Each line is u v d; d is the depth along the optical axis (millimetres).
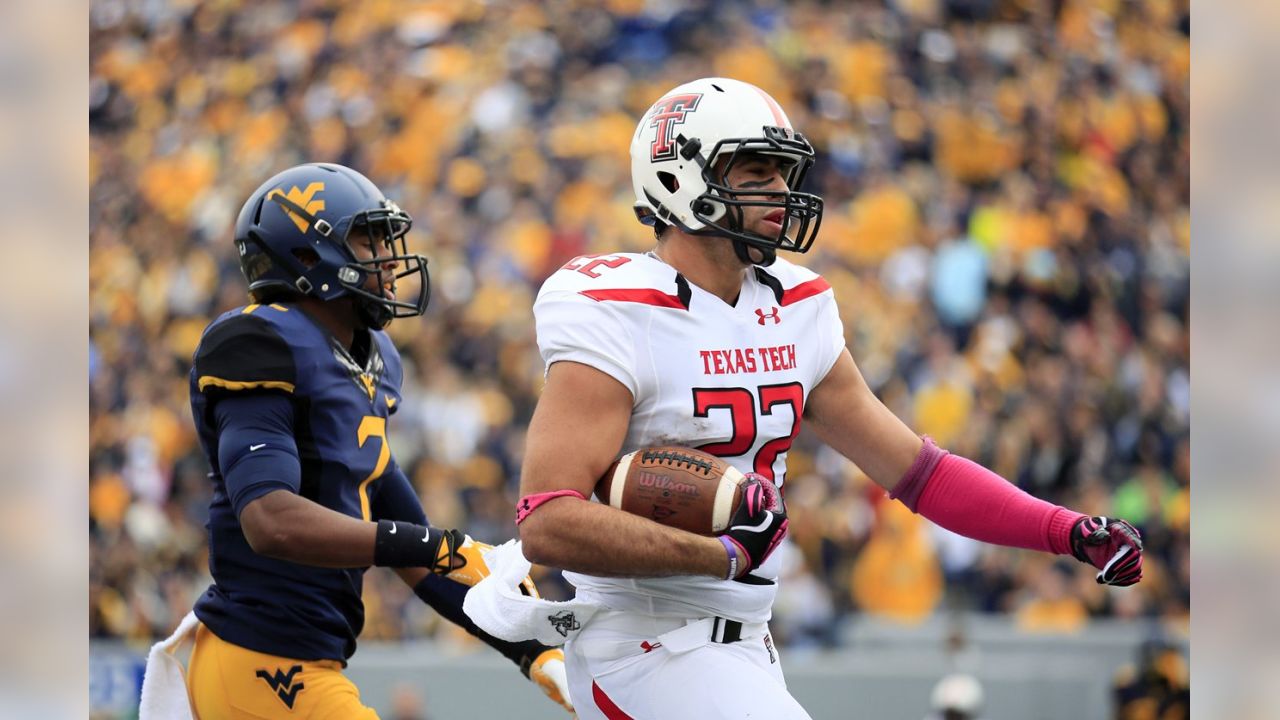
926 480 11156
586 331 10039
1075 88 46344
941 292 39906
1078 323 40250
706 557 9641
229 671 11164
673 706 10227
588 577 10727
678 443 10297
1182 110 47250
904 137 44344
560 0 47438
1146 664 27906
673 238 10656
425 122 45000
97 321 44000
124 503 38406
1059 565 32156
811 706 26438
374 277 11734
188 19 50062
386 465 11789
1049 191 43719
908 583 31969
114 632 36312
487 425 37094
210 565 11469
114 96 49250
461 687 26344
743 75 45625
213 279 43562
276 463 10648
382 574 31328
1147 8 48406
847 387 11211
